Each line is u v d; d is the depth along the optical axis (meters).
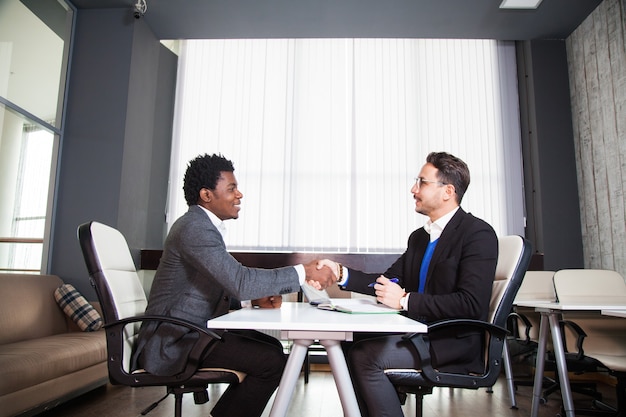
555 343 2.09
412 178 4.36
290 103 4.47
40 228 3.63
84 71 3.90
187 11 3.96
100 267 1.53
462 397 3.09
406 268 1.96
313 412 2.64
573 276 2.82
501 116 4.45
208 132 4.46
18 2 3.34
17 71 3.31
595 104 3.95
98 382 2.81
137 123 4.02
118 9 3.99
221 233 1.76
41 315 2.97
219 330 1.52
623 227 3.60
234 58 4.54
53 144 3.74
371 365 1.46
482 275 1.50
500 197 4.34
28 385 2.07
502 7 3.86
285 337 1.29
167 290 1.58
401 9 3.89
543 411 2.69
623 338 2.61
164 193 4.39
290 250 4.27
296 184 4.35
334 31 4.24
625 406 2.41
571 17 4.02
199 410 2.63
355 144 4.40
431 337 1.51
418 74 4.50
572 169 4.22
